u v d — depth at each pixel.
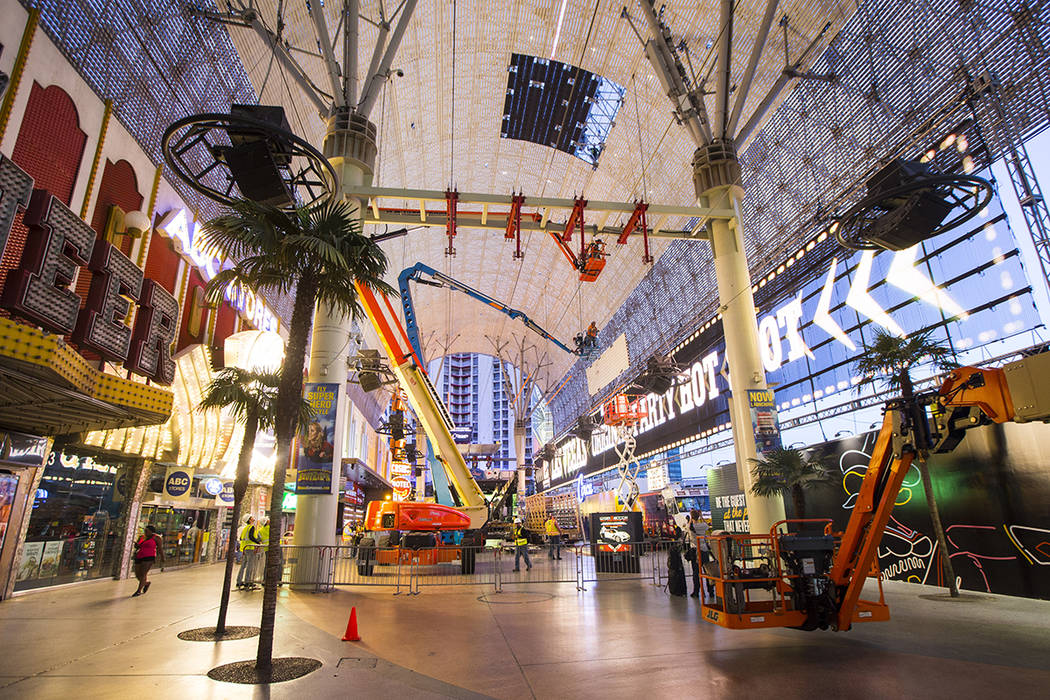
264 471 20.80
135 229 12.77
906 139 15.98
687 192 31.94
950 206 7.14
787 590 7.62
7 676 5.69
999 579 11.19
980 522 11.67
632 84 30.62
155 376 11.52
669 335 37.00
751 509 16.73
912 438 6.71
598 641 7.66
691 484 46.19
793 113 20.91
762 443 16.88
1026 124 12.75
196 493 18.78
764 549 9.05
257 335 17.89
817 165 20.23
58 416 10.07
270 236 7.00
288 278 7.26
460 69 31.92
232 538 8.36
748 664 6.34
